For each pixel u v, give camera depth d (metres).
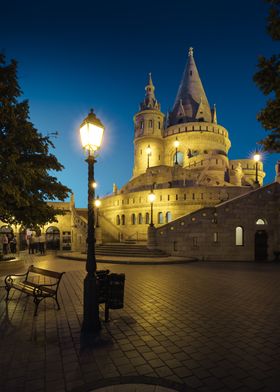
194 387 4.11
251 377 4.43
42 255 25.05
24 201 12.34
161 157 63.44
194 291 10.57
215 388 4.09
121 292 7.19
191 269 16.41
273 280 12.96
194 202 34.31
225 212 21.98
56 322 6.98
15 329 6.48
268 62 6.81
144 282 12.27
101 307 8.49
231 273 15.01
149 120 64.69
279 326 6.82
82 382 4.21
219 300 9.27
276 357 5.14
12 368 4.65
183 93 70.44
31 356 5.09
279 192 22.94
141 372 4.54
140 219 37.16
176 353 5.27
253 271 15.80
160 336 6.11
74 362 4.86
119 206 39.72
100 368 4.66
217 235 21.80
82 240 28.27
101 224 34.22
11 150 11.82
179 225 22.22
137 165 64.31
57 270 15.82
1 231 30.44
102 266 17.53
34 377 4.36
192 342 5.80
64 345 5.58
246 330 6.54
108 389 4.02
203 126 61.34
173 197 35.03
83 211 40.94
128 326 6.74
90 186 6.73
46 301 9.07
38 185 14.67
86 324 6.36
